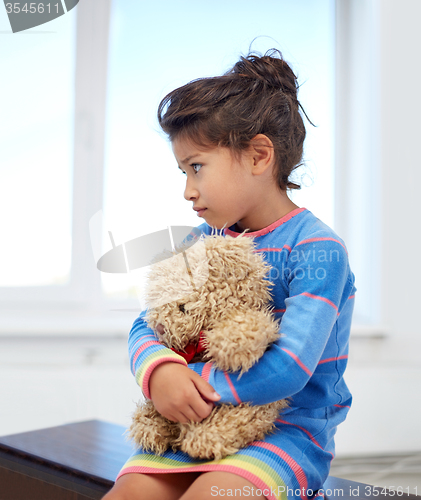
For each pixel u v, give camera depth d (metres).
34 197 1.47
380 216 1.64
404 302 1.61
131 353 0.66
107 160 1.46
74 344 1.39
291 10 1.67
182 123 0.72
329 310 0.63
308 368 0.58
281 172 0.78
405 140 1.63
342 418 0.75
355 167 1.71
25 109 1.47
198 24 1.58
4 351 1.35
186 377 0.57
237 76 0.77
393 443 1.38
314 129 1.70
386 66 1.65
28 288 1.46
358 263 1.70
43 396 1.27
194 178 0.73
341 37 1.71
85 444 0.88
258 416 0.59
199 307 0.59
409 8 1.63
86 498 0.72
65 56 1.51
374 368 1.46
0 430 1.24
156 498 0.58
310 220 0.74
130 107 1.46
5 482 0.85
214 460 0.57
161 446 0.62
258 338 0.55
